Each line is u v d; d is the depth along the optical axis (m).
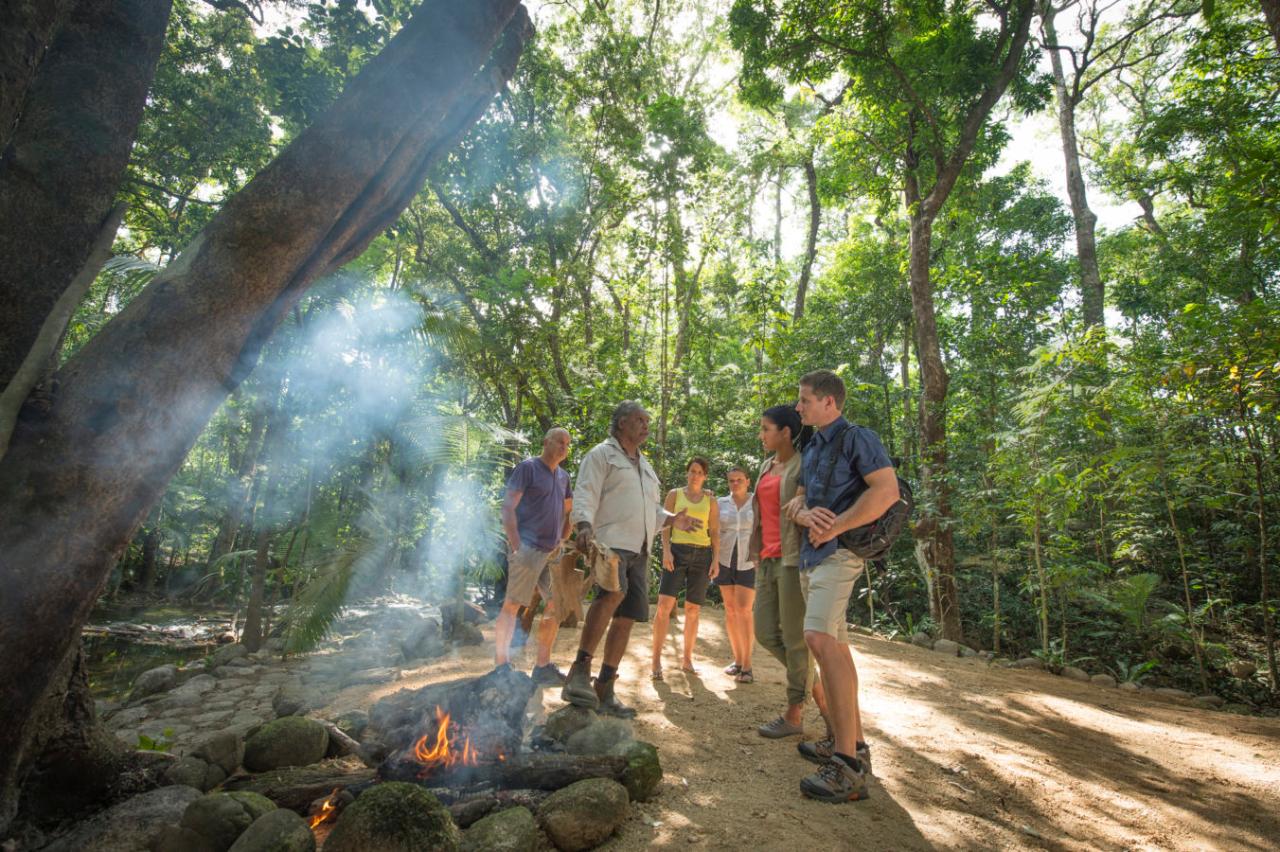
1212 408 7.15
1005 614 10.76
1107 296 17.80
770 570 3.87
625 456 4.04
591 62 13.11
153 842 2.30
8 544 1.89
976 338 10.59
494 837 2.21
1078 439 8.55
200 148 12.12
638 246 12.36
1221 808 3.06
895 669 6.06
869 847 2.48
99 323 12.42
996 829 2.71
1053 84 11.98
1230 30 12.05
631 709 3.96
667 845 2.43
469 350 8.48
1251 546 9.17
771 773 3.15
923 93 10.83
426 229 14.01
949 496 9.78
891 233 17.11
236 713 4.79
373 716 3.27
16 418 1.95
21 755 2.09
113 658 8.27
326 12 6.56
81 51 2.52
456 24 2.55
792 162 15.30
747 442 14.09
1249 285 13.36
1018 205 17.20
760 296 12.59
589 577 3.85
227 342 2.22
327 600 6.49
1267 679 7.68
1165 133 13.34
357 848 2.00
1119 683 7.14
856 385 13.58
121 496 2.05
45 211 2.36
